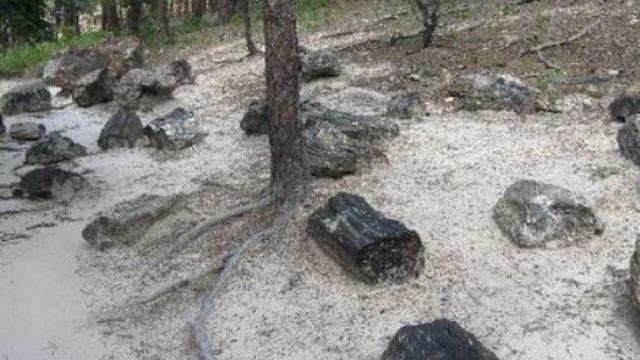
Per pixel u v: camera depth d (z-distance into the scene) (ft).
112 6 31.76
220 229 11.39
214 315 9.37
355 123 14.33
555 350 8.27
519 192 10.62
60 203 13.08
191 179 13.76
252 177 13.43
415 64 19.10
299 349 8.65
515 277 9.59
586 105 15.14
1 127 17.57
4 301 10.07
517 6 22.79
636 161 12.31
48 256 11.23
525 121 14.88
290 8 10.79
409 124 15.28
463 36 20.63
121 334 9.24
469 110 15.76
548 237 10.11
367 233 9.58
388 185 12.31
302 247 10.55
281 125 11.21
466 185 12.11
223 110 18.21
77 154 15.64
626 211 10.84
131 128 16.22
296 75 11.10
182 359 8.65
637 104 13.89
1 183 14.28
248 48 23.61
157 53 26.61
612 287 9.18
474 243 10.41
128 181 13.98
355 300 9.37
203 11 37.19
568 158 12.89
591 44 18.34
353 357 8.44
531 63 17.74
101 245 11.26
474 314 8.96
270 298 9.62
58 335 9.29
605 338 8.39
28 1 13.69
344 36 23.59
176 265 10.63
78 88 19.99
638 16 19.48
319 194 11.98
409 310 9.12
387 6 27.25
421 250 9.71
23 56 27.22
